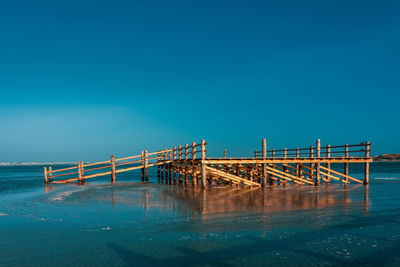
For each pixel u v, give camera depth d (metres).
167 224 10.34
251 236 8.73
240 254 7.28
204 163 22.47
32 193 21.16
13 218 11.69
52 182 32.56
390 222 10.34
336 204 14.41
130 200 16.39
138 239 8.59
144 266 6.64
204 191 21.02
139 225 10.25
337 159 25.66
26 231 9.67
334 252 7.34
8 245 8.22
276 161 23.73
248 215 11.71
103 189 23.48
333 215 11.59
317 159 25.02
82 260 7.05
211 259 6.98
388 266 6.46
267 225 10.00
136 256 7.25
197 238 8.59
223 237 8.65
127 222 10.73
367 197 17.05
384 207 13.44
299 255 7.16
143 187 25.12
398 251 7.37
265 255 7.19
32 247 8.03
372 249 7.53
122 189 23.23
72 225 10.40
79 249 7.81
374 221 10.51
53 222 10.91
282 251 7.45
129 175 54.06
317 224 10.10
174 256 7.21
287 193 19.36
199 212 12.45
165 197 17.59
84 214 12.37
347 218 11.02
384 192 19.70
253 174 29.38
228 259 6.97
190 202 15.38
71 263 6.88
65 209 13.65
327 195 18.12
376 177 38.97
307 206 13.83
